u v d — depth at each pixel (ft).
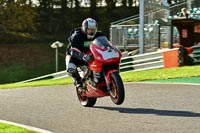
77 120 117.80
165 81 209.87
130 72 267.39
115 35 352.28
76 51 128.26
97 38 127.24
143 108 132.26
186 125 106.11
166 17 341.62
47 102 153.48
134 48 344.08
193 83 193.67
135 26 345.10
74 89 194.18
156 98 151.53
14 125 112.47
